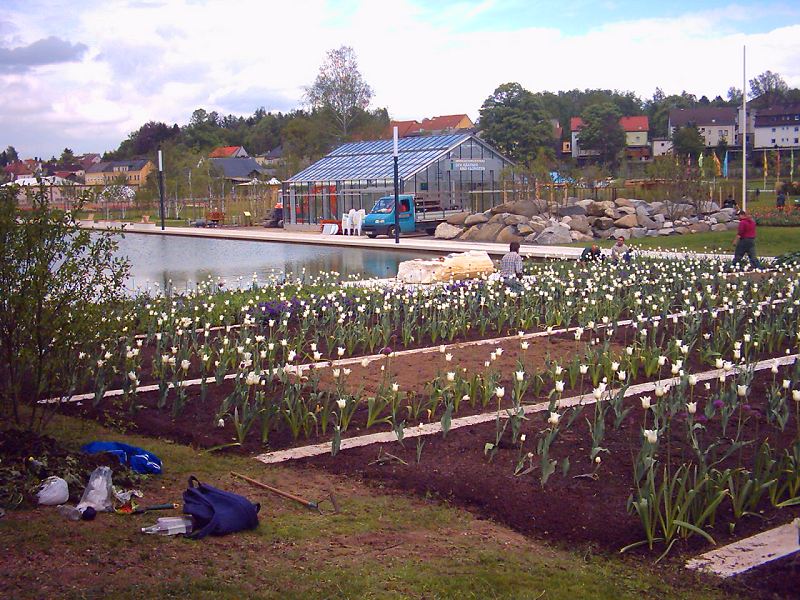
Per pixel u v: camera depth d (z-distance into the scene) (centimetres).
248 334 1274
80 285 781
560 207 3747
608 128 9631
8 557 509
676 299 1606
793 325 1262
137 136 13700
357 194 4750
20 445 675
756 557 543
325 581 499
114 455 697
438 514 625
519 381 881
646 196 4372
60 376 882
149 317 1355
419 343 1284
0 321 727
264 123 14638
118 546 537
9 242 718
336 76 9156
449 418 780
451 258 2055
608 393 898
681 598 495
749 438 767
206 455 775
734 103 13288
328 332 1316
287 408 887
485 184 4791
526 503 635
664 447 746
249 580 497
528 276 1792
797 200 4650
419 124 12325
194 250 3684
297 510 631
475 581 507
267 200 6066
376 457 750
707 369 1049
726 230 3478
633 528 589
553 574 525
